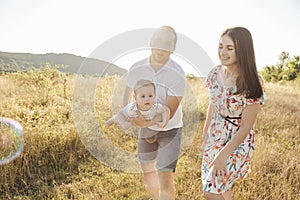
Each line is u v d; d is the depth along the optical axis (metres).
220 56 2.67
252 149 2.81
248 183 3.91
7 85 7.46
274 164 4.39
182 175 4.07
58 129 4.86
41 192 3.72
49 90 6.81
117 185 3.83
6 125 4.73
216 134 2.83
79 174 4.08
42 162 4.25
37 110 5.91
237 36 2.57
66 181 3.98
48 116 5.56
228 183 2.75
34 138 4.47
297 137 5.93
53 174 4.11
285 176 4.06
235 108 2.69
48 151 4.44
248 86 2.57
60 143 4.51
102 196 3.54
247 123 2.64
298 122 6.82
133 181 3.89
